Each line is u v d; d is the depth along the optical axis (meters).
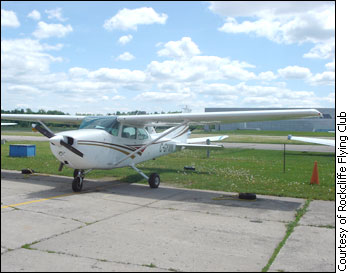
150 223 5.25
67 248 4.09
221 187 8.59
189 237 4.58
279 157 17.45
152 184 8.54
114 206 6.43
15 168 11.68
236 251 4.07
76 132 7.74
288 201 7.07
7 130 54.81
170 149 11.62
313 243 4.38
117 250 4.05
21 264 3.60
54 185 8.72
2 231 4.74
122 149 8.78
